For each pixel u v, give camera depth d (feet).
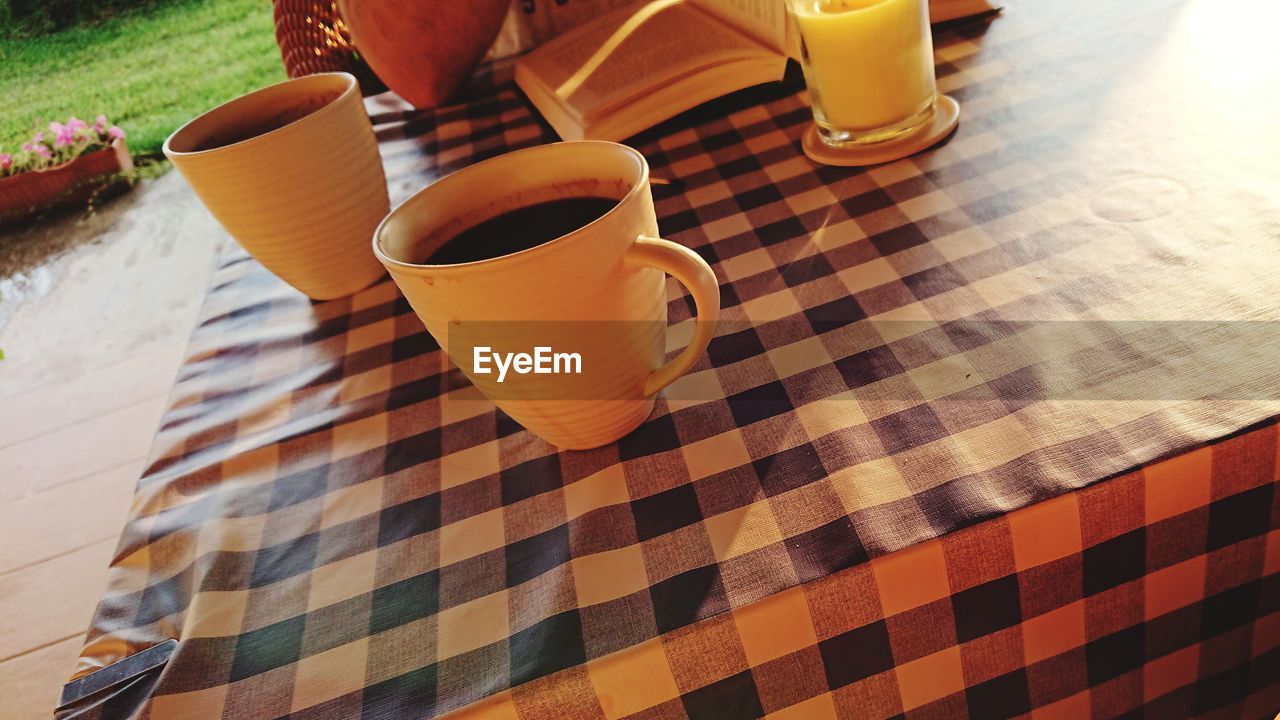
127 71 13.08
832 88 1.94
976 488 1.14
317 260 1.95
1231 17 2.00
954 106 2.03
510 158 1.36
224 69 12.60
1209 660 1.26
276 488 1.53
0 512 5.50
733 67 2.32
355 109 1.90
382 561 1.33
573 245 1.07
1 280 8.77
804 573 1.11
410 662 1.16
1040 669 1.20
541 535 1.30
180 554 1.45
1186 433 1.11
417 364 1.76
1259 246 1.35
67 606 4.67
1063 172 1.70
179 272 8.04
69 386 6.70
